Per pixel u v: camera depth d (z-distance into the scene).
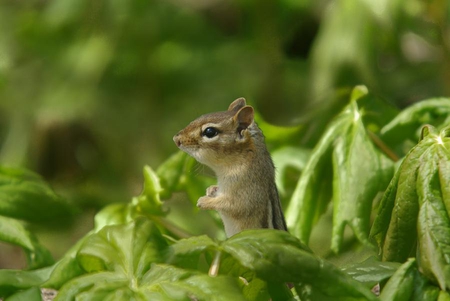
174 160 2.37
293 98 2.88
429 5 2.47
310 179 2.31
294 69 2.94
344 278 2.16
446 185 2.18
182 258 2.17
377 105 2.39
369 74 2.59
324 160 2.31
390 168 2.30
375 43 2.58
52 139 2.99
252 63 2.96
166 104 2.99
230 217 2.32
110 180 2.94
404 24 2.56
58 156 3.00
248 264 2.16
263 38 2.89
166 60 3.01
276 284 2.17
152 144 2.97
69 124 2.99
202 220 2.56
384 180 2.29
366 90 2.39
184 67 3.01
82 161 2.98
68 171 2.99
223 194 2.32
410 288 2.17
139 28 3.02
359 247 2.38
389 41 2.58
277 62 2.90
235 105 2.35
